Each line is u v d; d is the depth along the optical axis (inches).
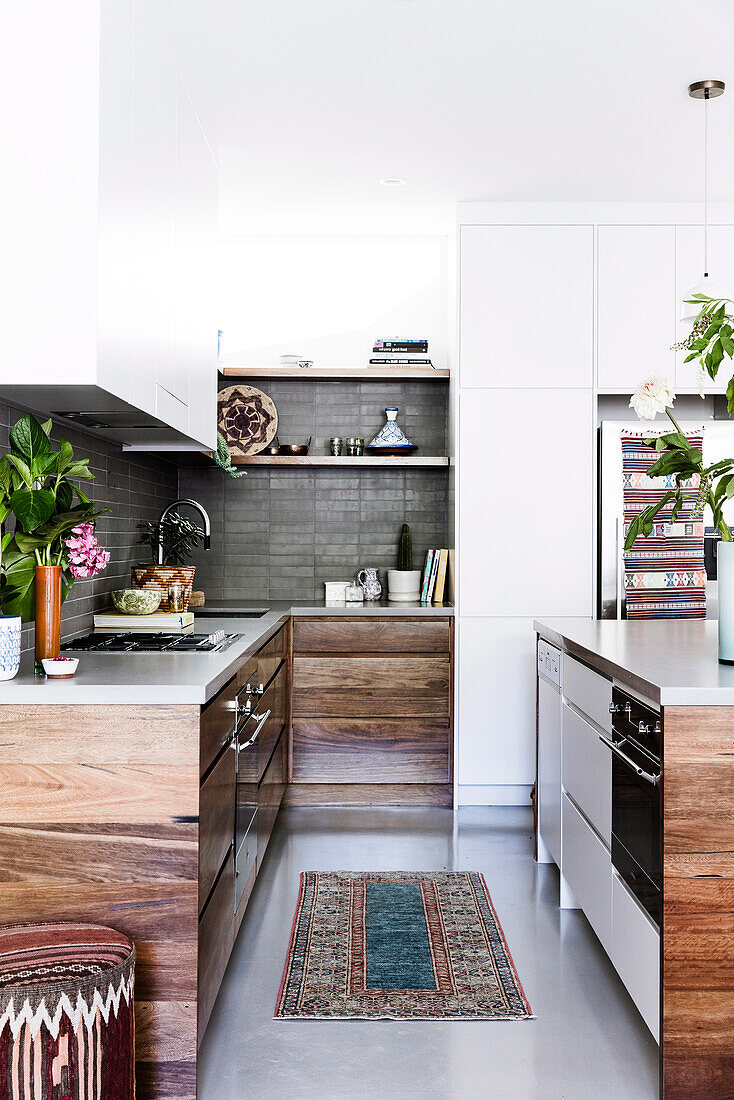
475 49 112.5
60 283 73.3
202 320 123.8
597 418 177.8
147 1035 75.0
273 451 189.0
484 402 171.5
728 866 76.2
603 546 169.3
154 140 93.1
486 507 171.8
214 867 83.4
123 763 74.6
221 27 106.8
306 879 132.0
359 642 170.2
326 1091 80.7
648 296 171.9
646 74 119.5
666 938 76.2
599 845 99.6
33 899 74.7
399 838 151.5
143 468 159.8
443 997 97.7
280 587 195.9
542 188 163.0
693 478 170.7
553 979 102.5
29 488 82.7
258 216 179.6
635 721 85.0
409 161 149.6
